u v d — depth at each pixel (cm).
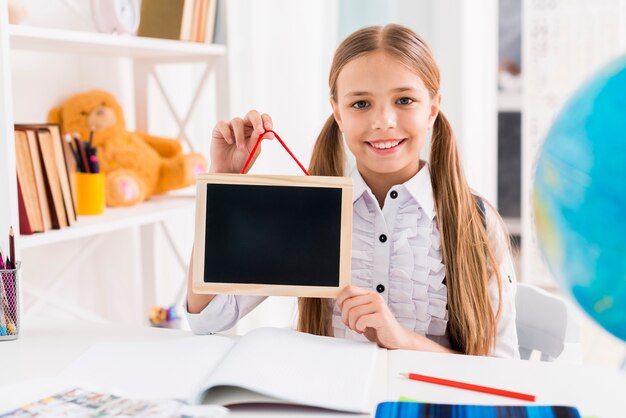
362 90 105
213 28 176
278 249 90
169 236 190
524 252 299
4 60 108
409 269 111
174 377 77
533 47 287
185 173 176
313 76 214
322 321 116
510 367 83
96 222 145
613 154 42
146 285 203
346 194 90
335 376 76
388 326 92
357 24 223
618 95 42
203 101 211
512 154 299
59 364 86
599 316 43
